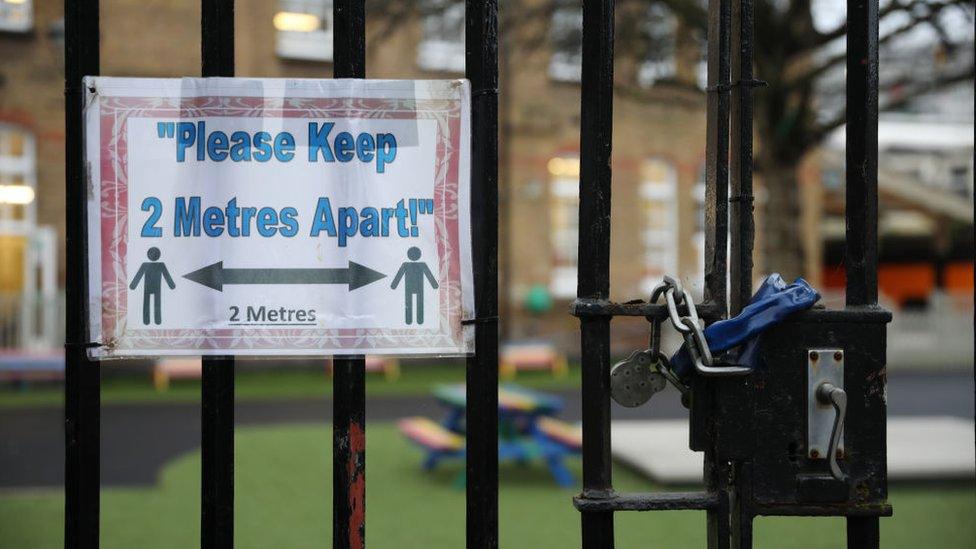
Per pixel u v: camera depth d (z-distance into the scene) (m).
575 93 22.52
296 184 2.31
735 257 2.36
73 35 2.30
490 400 2.31
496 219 2.32
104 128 2.30
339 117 2.31
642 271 23.59
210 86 2.30
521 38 10.52
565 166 22.67
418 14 9.16
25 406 14.31
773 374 2.28
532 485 8.66
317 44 18.09
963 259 28.81
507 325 22.14
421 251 2.32
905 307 29.38
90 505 2.29
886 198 27.69
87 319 2.31
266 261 2.30
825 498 2.27
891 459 8.53
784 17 8.88
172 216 2.30
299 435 11.41
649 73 10.09
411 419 13.18
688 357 2.27
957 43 7.96
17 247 18.47
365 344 2.31
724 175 2.35
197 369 17.09
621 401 2.28
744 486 2.27
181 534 6.54
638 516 7.20
